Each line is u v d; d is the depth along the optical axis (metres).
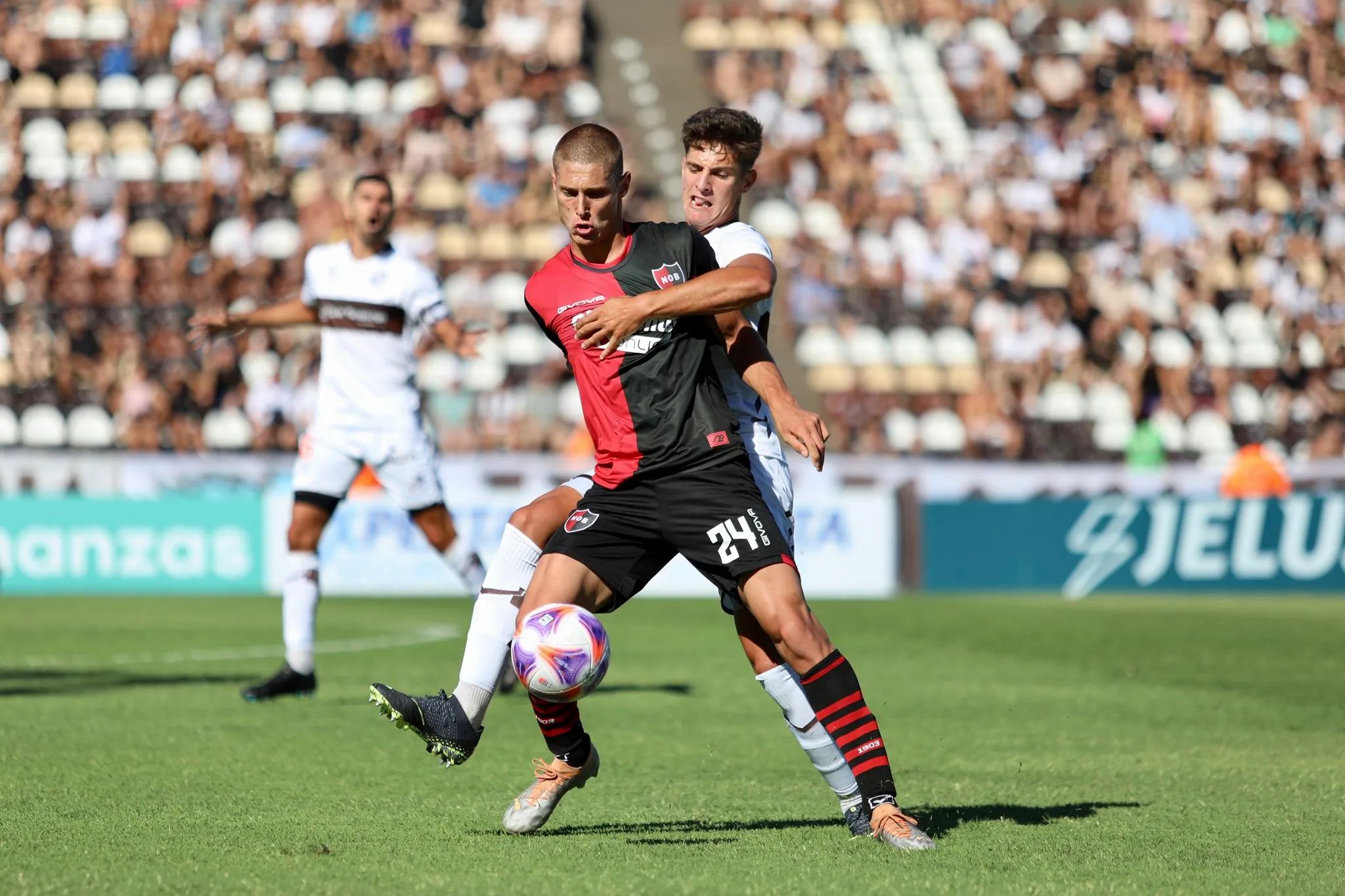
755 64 92.81
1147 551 60.88
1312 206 91.38
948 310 81.31
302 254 77.75
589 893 12.88
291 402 70.56
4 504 56.41
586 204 14.74
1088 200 87.12
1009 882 13.55
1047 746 23.25
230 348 72.50
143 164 81.00
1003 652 38.09
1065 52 96.12
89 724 24.45
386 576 57.41
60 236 77.50
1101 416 78.81
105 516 56.88
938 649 38.66
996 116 91.69
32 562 56.59
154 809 17.14
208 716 25.50
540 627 14.60
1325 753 22.77
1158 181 88.62
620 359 14.97
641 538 15.21
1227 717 26.88
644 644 39.69
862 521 59.47
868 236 83.88
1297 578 61.34
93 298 75.75
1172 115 92.81
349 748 22.16
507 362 74.50
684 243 15.35
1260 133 94.00
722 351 15.88
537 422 70.62
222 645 38.66
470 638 15.86
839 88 91.00
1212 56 96.12
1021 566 60.34
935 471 60.12
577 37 90.75
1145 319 81.50
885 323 80.56
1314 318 85.12
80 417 71.19
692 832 16.11
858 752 15.28
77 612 48.53
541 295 15.46
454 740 15.08
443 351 73.62
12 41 84.44
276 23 86.75
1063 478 61.12
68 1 86.44
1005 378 77.50
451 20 89.81
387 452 28.00
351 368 27.92
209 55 85.25
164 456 57.50
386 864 14.13
